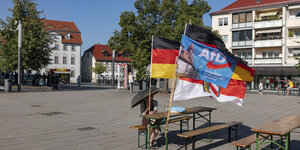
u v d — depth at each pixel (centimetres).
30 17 2620
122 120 958
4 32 2517
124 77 2861
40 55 2617
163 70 624
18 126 816
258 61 3794
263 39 3741
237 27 3956
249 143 490
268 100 1877
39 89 2384
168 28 2020
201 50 550
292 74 3466
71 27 6800
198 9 2230
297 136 741
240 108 1368
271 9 3744
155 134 609
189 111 665
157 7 2180
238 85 580
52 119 955
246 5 4022
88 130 779
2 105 1316
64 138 674
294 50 3650
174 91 537
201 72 552
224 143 652
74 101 1591
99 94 2130
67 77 6356
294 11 3634
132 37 2186
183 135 528
